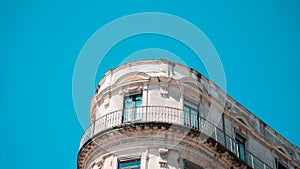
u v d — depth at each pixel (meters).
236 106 37.56
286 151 39.84
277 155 38.81
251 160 34.91
